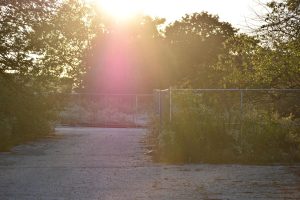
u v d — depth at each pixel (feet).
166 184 36.91
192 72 196.13
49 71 80.33
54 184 36.73
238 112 52.75
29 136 77.87
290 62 62.39
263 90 53.26
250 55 69.72
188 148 50.16
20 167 45.85
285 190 34.42
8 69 68.54
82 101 129.80
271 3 60.70
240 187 35.63
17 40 64.54
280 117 57.47
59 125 115.44
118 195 32.65
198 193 33.32
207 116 52.44
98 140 74.59
